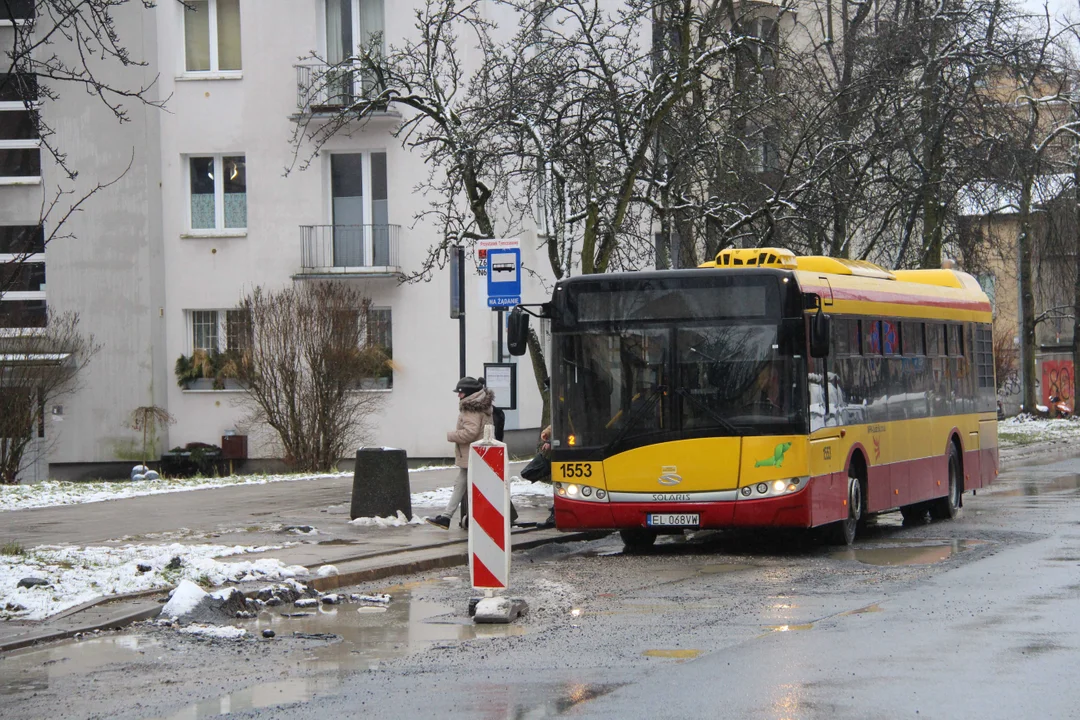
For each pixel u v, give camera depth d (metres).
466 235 23.47
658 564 16.56
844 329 18.84
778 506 17.05
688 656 9.93
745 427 17.19
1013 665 9.27
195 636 11.52
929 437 22.00
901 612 11.87
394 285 38.22
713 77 24.06
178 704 8.84
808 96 30.08
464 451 18.98
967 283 25.19
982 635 10.53
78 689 9.44
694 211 25.14
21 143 38.91
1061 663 9.33
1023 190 35.00
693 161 24.77
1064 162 48.38
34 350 34.44
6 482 33.50
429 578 15.46
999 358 67.81
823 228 28.48
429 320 38.12
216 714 8.49
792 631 10.95
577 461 17.73
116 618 12.03
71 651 10.92
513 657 10.19
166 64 38.91
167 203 39.03
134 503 23.42
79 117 38.41
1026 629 10.79
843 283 19.05
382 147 38.22
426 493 24.28
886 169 30.80
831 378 18.20
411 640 11.17
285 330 33.84
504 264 19.39
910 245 35.59
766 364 17.27
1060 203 50.19
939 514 22.73
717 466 17.20
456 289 21.45
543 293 38.41
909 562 16.11
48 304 38.75
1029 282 56.94
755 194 27.34
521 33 23.89
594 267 22.80
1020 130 33.47
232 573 14.33
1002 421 57.12
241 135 38.69
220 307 38.91
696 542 19.48
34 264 39.31
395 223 38.19
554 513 18.03
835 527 18.36
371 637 11.38
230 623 12.30
